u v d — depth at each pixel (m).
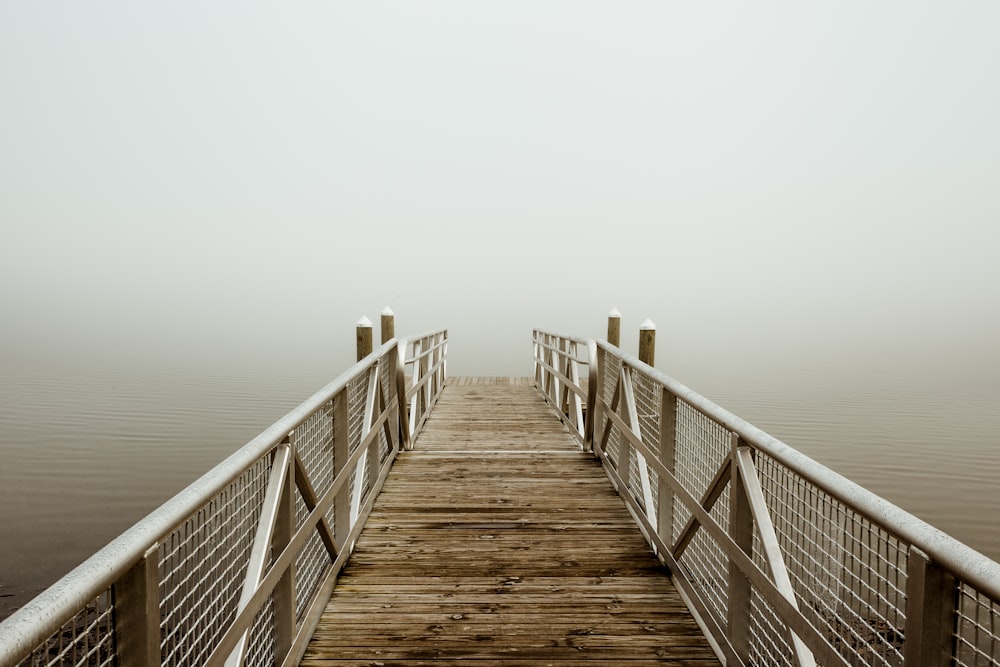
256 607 1.75
